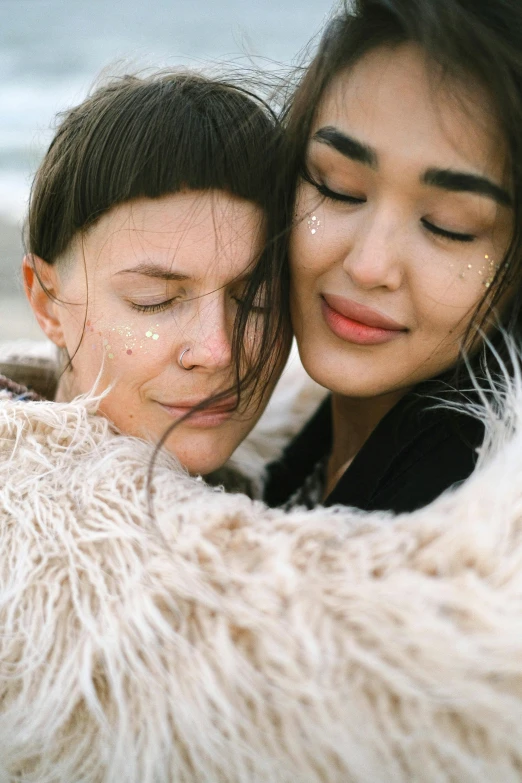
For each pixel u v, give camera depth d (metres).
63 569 1.05
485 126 1.15
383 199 1.22
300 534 1.04
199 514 1.07
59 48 10.63
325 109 1.26
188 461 1.40
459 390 1.25
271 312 1.37
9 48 10.69
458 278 1.24
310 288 1.35
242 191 1.32
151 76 1.51
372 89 1.19
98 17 12.65
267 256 1.35
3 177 5.79
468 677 0.91
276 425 1.80
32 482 1.14
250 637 0.97
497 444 1.09
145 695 0.99
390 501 1.27
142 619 1.00
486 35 1.12
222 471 1.72
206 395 1.38
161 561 1.03
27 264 1.59
